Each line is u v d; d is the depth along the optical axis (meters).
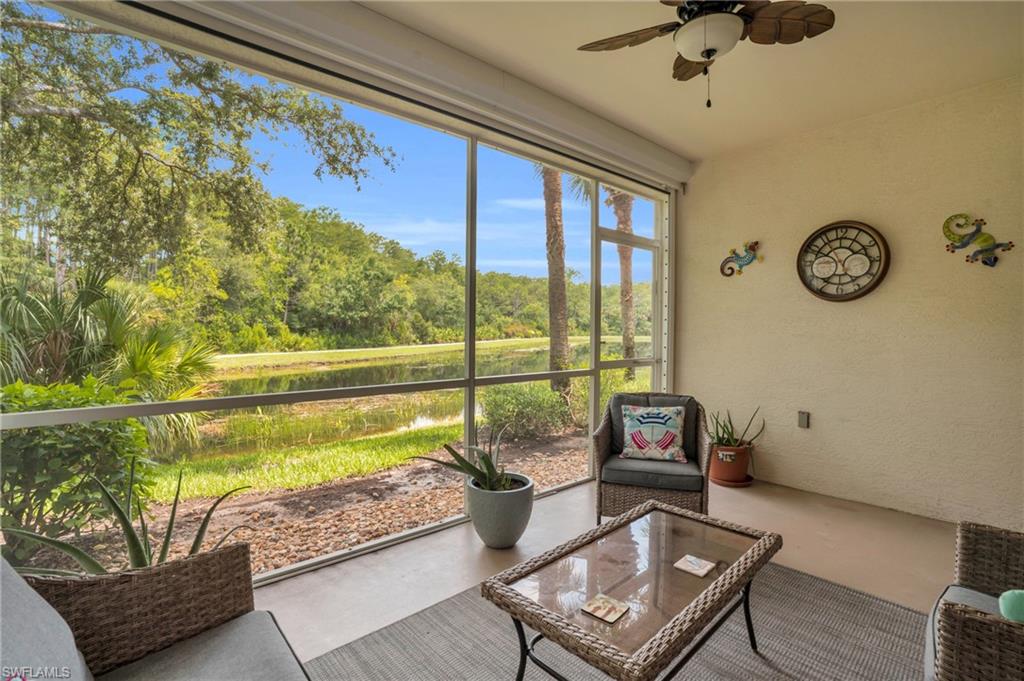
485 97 2.77
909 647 1.86
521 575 1.57
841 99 3.10
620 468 2.83
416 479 2.90
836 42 2.44
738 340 4.01
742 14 1.79
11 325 1.75
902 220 3.22
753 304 3.92
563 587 1.52
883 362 3.31
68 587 1.13
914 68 2.71
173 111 2.07
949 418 3.07
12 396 1.74
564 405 3.75
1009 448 2.88
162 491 2.09
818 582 2.33
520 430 3.48
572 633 1.27
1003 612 1.17
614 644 1.25
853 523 3.05
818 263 3.55
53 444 1.84
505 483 2.73
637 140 3.67
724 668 1.75
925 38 2.41
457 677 1.71
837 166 3.48
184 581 1.28
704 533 1.91
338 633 1.93
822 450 3.58
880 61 2.63
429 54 2.45
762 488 3.72
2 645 0.85
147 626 1.21
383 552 2.62
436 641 1.89
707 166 4.18
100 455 1.94
